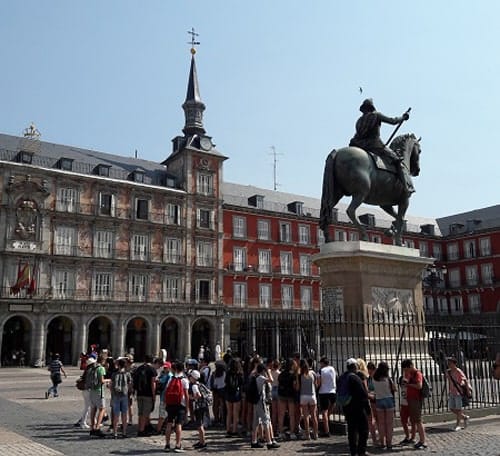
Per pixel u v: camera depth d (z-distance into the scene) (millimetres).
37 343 45219
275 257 60656
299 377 11195
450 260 71312
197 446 10445
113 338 48688
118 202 51500
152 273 52156
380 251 12234
